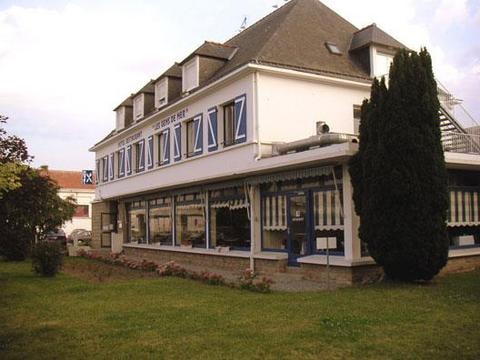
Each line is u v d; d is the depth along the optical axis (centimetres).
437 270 1145
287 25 1850
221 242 1853
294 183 1494
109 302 1057
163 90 2322
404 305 905
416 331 727
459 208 1488
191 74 1992
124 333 771
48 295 1191
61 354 676
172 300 1052
